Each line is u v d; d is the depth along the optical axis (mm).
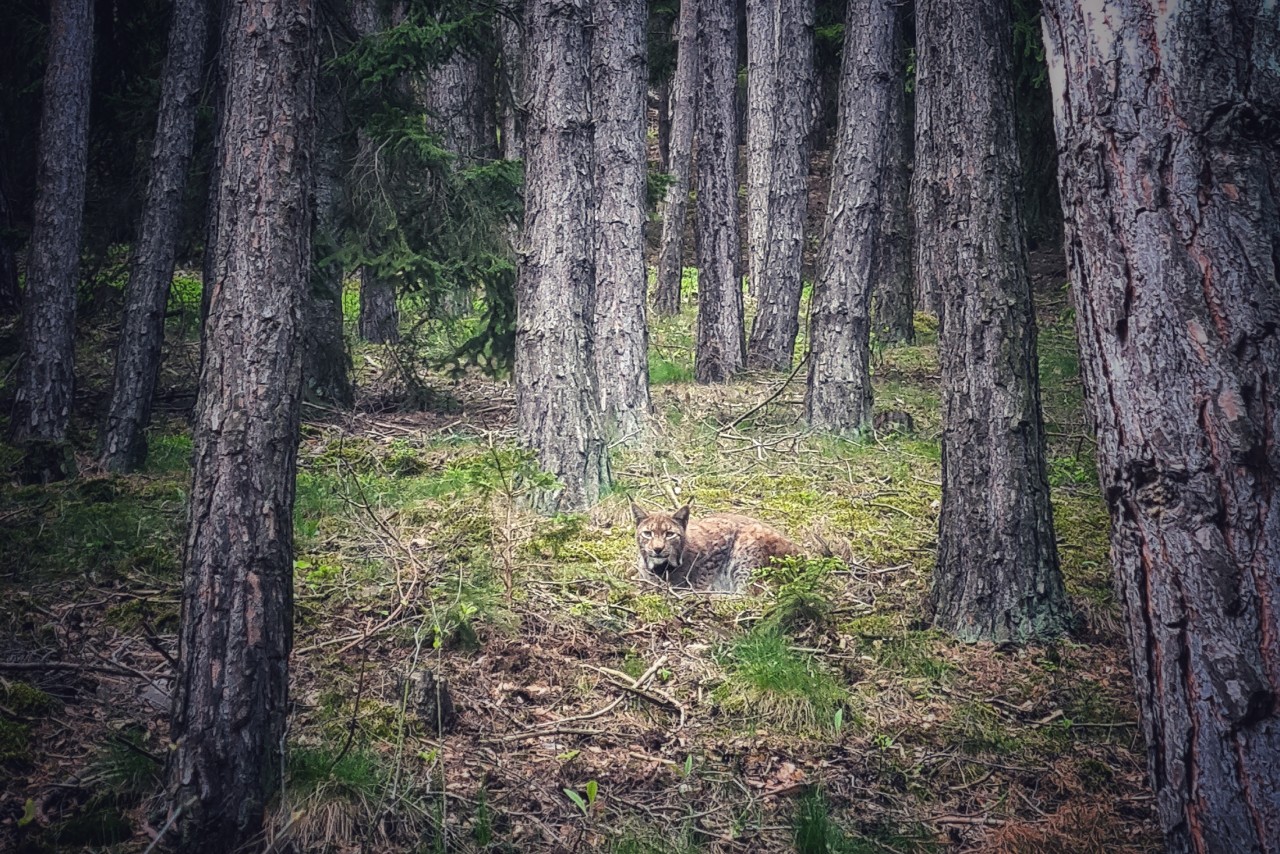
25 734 4930
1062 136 2604
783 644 6328
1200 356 2328
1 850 4152
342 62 11016
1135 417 2449
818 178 29266
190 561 4293
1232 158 2312
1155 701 2523
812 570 6805
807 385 11664
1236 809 2340
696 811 4902
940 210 6820
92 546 7445
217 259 4422
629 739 5465
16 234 14141
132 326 9930
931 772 5352
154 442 10711
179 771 4203
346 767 4676
